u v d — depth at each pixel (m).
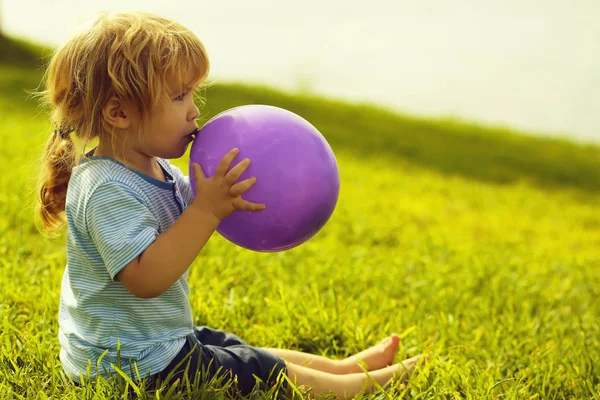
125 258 2.11
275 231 2.25
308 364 2.77
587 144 18.11
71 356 2.37
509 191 11.98
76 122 2.29
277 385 2.43
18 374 2.44
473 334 3.56
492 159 14.96
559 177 14.59
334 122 15.78
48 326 2.95
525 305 4.25
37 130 9.22
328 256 4.91
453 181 11.98
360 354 2.91
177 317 2.39
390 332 3.41
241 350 2.52
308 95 17.88
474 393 2.68
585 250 7.63
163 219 2.33
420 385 2.70
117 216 2.17
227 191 2.16
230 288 3.85
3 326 2.81
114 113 2.21
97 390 2.25
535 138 17.73
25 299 3.18
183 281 2.46
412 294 4.21
